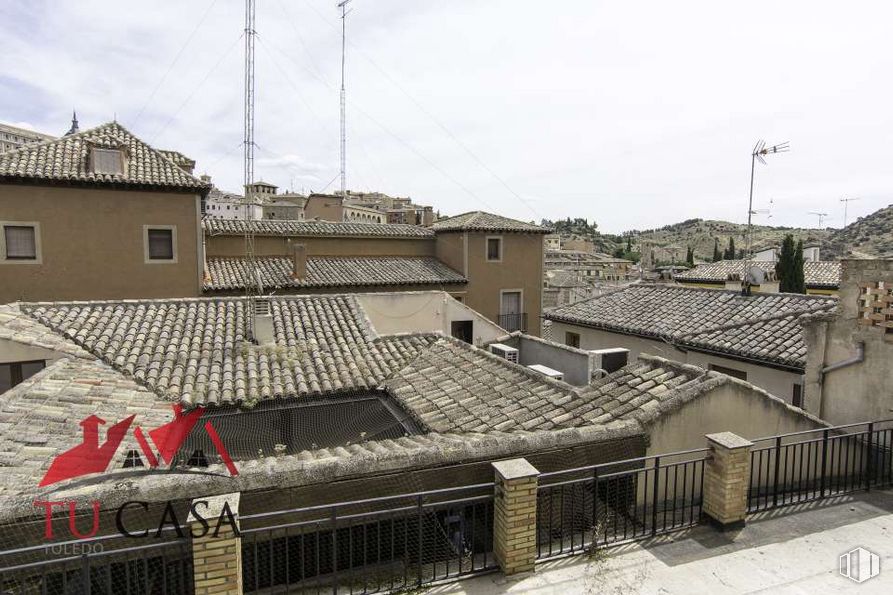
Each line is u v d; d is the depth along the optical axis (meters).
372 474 5.24
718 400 6.77
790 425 7.26
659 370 7.78
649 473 6.41
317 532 4.54
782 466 7.22
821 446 7.45
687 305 15.32
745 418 6.95
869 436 6.76
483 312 23.66
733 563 5.20
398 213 36.44
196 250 16.88
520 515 5.00
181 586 4.50
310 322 11.33
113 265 15.92
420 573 4.88
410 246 24.56
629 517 6.24
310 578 5.25
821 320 7.93
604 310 17.11
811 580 4.91
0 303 14.77
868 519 6.08
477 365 9.91
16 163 14.78
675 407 6.51
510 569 5.01
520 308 24.70
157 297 16.47
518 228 23.97
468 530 5.76
